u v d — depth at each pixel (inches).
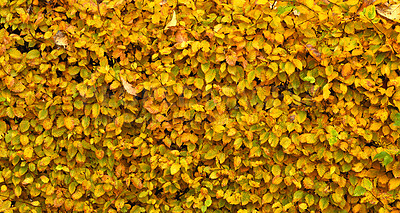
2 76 83.7
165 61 83.7
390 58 78.8
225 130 86.0
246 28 80.4
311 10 78.0
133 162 90.1
